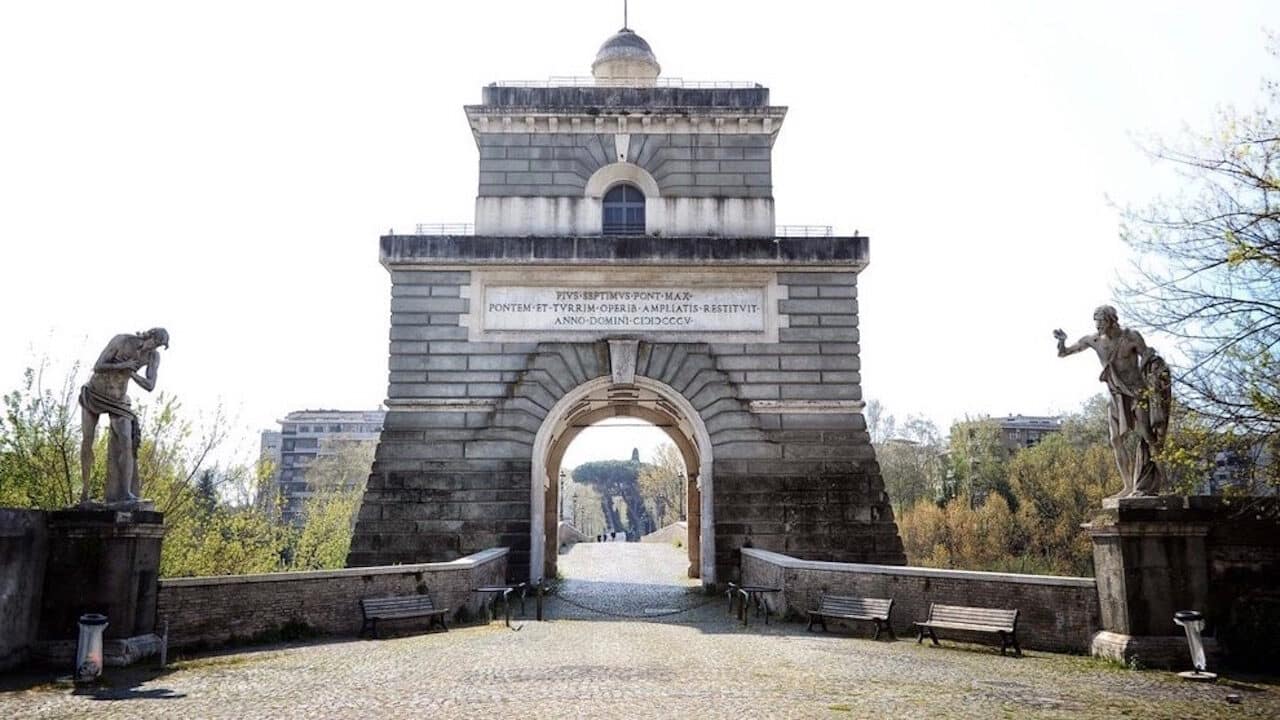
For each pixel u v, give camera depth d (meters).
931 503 90.06
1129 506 21.45
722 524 36.34
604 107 39.41
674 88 39.97
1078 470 81.88
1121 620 21.31
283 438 169.50
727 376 37.28
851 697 17.22
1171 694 17.94
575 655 22.11
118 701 16.95
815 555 36.09
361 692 17.66
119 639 20.48
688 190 39.47
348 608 25.78
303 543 49.47
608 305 37.66
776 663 20.98
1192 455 20.17
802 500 36.47
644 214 39.94
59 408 33.97
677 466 108.75
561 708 16.25
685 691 17.73
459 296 37.50
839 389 37.31
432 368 37.06
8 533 19.66
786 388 37.28
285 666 20.45
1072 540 78.69
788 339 37.56
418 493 36.12
